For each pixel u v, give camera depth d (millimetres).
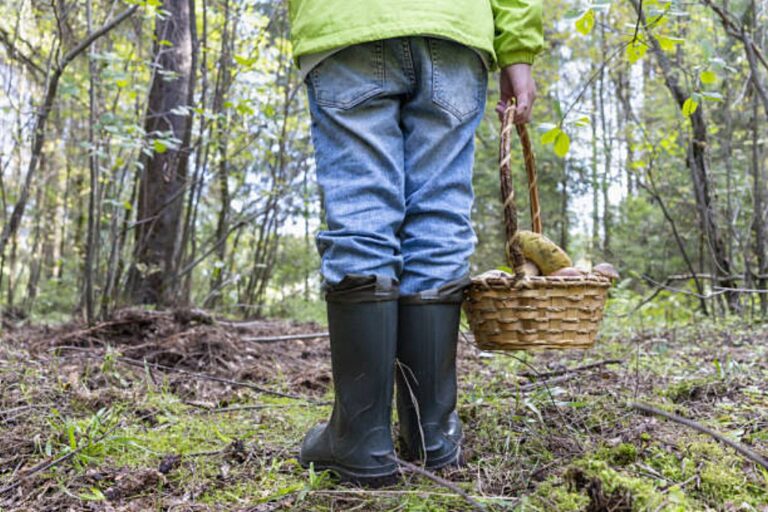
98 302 3953
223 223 4926
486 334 1208
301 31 1246
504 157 1164
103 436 1380
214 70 4598
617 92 4660
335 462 1206
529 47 1323
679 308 3848
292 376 2293
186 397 1944
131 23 4207
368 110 1207
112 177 3689
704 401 1630
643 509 906
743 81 4066
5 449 1361
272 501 1120
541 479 1163
